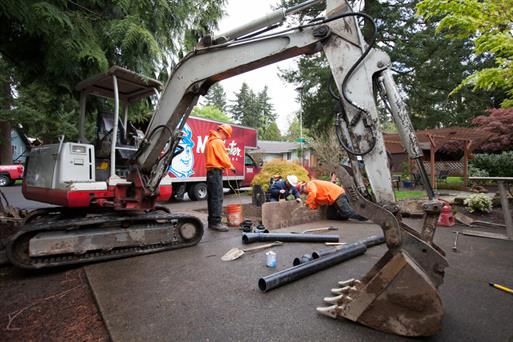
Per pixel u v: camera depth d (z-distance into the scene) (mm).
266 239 4031
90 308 2174
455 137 11188
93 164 3504
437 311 1612
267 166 8250
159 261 3227
